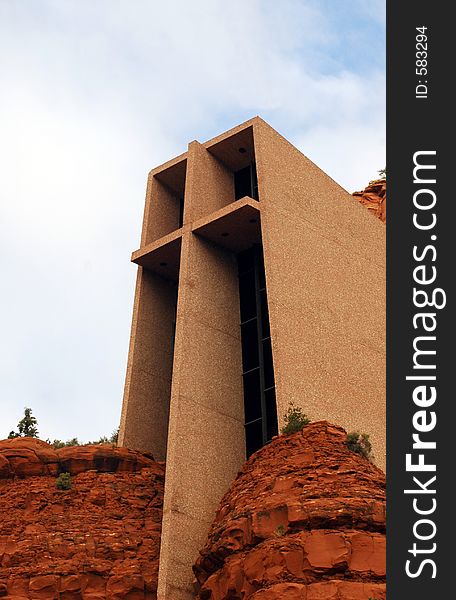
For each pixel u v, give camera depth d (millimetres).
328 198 45844
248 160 47031
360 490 29781
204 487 35344
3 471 39281
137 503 38031
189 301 39750
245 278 43656
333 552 27359
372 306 44625
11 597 33781
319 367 38406
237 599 28812
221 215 41156
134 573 34469
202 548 32906
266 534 29234
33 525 36688
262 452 34000
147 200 48188
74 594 33969
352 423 38688
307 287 40406
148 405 42656
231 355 40562
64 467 39312
